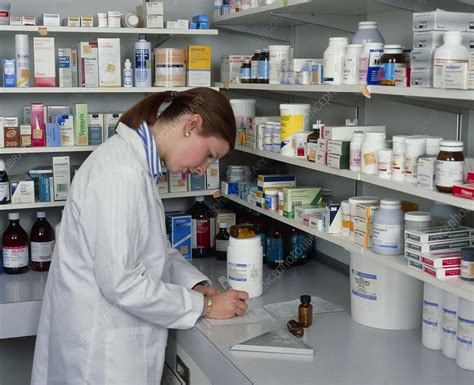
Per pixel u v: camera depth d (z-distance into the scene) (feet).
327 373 6.06
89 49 9.85
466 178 5.79
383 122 8.62
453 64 5.45
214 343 6.71
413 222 6.38
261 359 6.35
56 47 10.61
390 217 6.63
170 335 7.81
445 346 6.41
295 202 8.61
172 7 11.09
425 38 5.96
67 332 6.59
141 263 6.63
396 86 6.30
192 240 10.44
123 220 6.16
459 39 5.67
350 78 7.13
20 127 9.74
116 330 6.56
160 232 6.82
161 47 11.16
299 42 10.76
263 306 7.90
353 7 8.05
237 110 9.87
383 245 6.63
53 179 9.98
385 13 8.45
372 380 5.91
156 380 7.02
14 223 10.02
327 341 6.84
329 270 9.75
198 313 7.00
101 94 10.89
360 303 7.32
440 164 5.68
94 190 6.21
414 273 6.08
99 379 6.55
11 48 10.36
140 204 6.32
